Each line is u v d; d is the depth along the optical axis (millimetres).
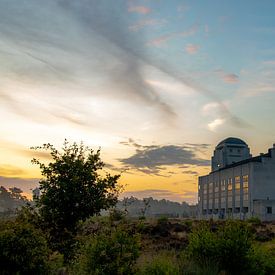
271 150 125875
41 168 13336
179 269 13562
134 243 12719
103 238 12531
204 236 16047
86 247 12391
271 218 113625
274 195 122562
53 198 13047
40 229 12266
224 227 16938
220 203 143250
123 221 13617
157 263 13141
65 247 12836
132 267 12664
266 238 30953
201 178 160875
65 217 13117
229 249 15484
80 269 12109
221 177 144000
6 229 10805
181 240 26594
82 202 13109
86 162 13609
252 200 121000
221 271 14766
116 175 13812
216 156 171875
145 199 31172
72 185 13031
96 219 13812
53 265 11328
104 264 12086
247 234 16719
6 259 10305
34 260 10555
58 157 13586
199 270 13977
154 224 38219
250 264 15609
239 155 165250
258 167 123500
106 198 13516
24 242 10500
